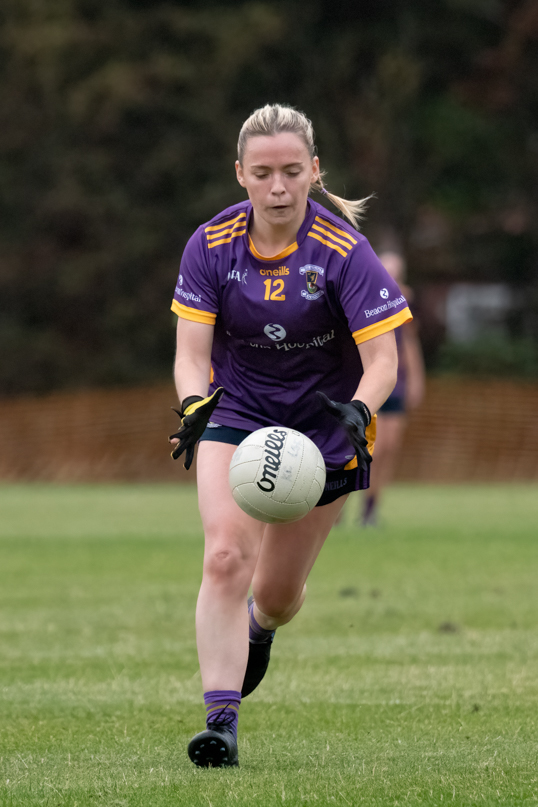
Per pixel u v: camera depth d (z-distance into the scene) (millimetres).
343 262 15445
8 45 129500
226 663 15016
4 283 130625
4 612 27859
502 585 32062
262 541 16391
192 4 133375
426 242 142000
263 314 15680
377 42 135000
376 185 134125
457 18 135625
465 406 94875
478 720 16984
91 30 127938
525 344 129000
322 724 16922
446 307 144000
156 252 128000
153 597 30219
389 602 29094
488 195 141875
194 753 14422
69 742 15836
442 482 94625
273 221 15164
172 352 129625
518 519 54500
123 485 97000
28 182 131375
